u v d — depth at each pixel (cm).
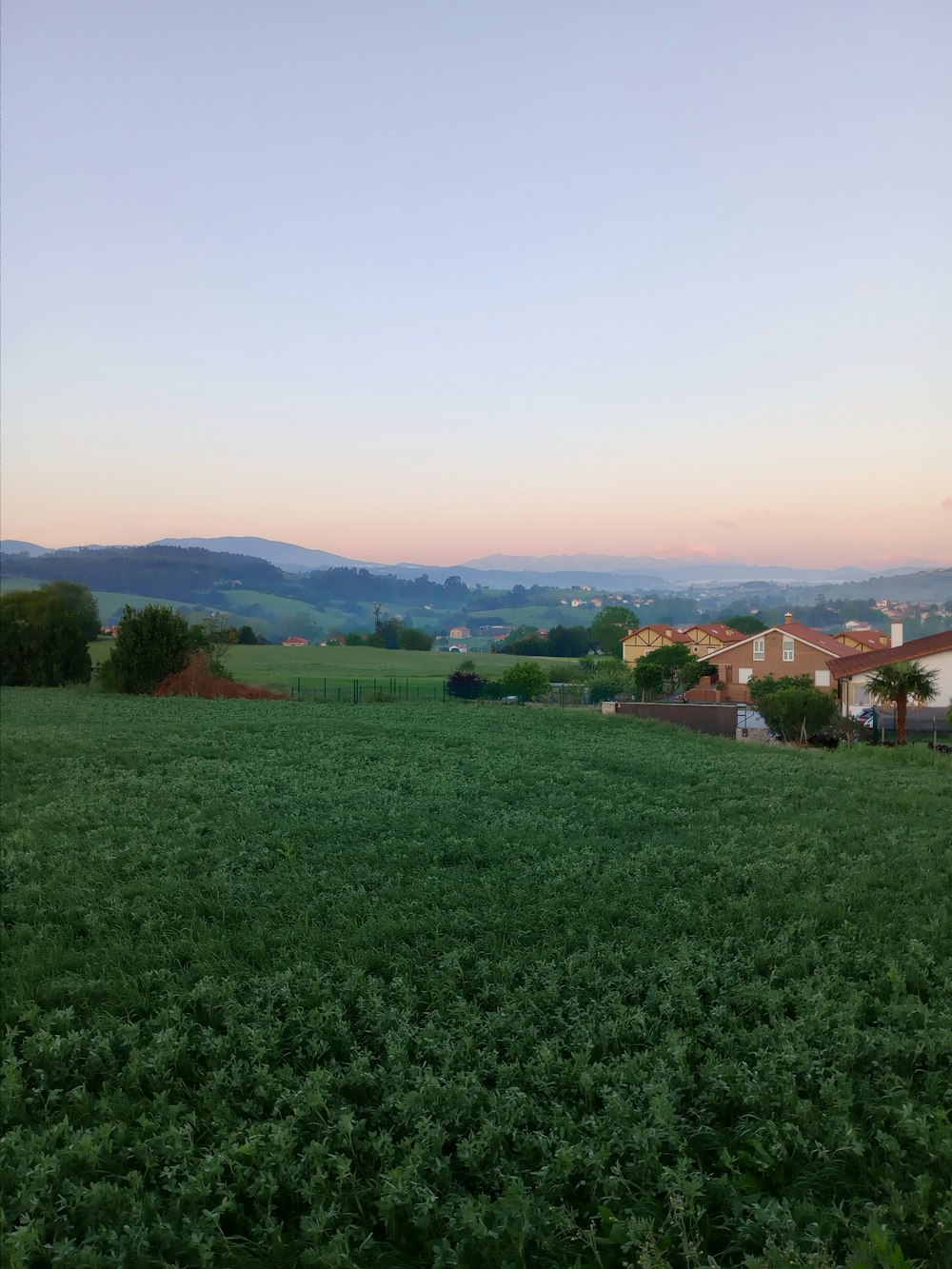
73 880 1359
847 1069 750
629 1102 685
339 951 1059
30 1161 645
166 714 4178
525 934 1109
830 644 7625
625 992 928
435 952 1059
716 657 7850
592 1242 557
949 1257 536
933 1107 690
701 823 1791
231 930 1158
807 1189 613
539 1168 645
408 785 2205
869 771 2653
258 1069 766
